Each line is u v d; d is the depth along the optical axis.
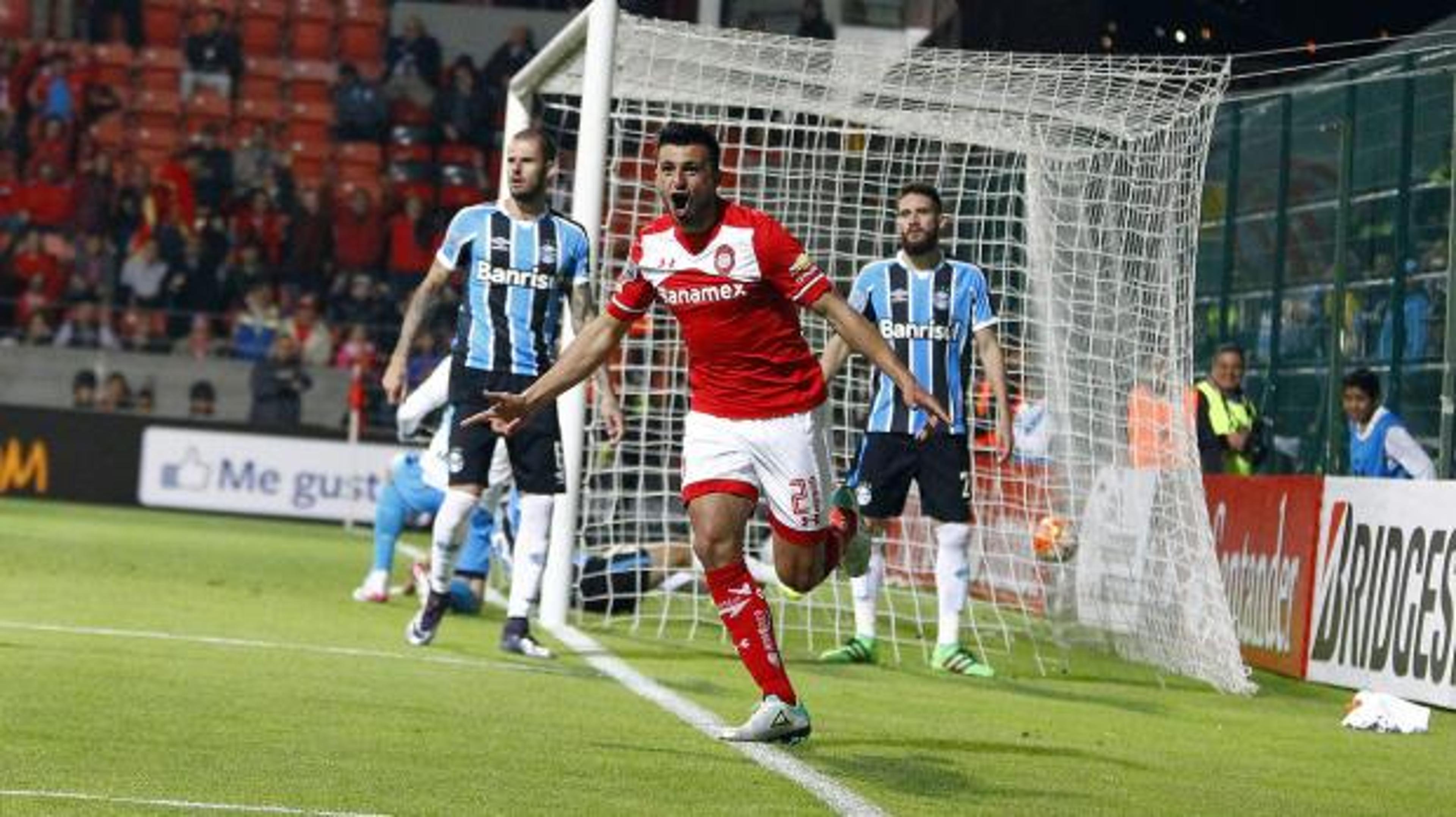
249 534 74.50
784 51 43.53
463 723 25.50
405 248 102.12
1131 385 43.00
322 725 24.45
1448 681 36.31
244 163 104.38
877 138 49.66
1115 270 43.03
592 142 41.69
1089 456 44.75
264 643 34.50
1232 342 55.00
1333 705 37.47
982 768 24.42
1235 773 26.17
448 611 44.94
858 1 80.44
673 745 24.47
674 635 42.50
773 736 24.77
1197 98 41.94
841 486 25.56
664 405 47.12
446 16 107.69
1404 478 45.59
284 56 108.56
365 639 36.72
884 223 49.19
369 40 108.44
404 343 35.16
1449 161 47.25
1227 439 50.47
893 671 38.31
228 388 94.44
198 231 100.62
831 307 24.06
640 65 44.66
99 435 87.19
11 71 104.81
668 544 45.84
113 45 107.06
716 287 24.27
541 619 42.84
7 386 93.62
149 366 93.94
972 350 41.00
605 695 30.03
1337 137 50.75
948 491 38.78
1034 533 45.56
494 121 106.75
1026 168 45.72
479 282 34.69
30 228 100.50
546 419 35.47
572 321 35.72
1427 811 23.83
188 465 87.44
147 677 28.28
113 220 100.56
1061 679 39.22
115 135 105.56
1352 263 49.84
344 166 105.88
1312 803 23.72
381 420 93.50
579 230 35.12
